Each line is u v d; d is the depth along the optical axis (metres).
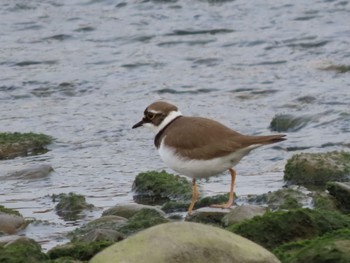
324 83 19.69
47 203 13.21
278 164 14.97
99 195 13.61
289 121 17.16
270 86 19.89
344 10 24.62
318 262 8.56
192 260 8.03
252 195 12.75
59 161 15.91
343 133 16.38
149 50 23.09
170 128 12.03
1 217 11.80
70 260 9.11
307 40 22.67
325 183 13.41
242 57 22.09
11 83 21.08
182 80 20.80
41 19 25.75
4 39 24.38
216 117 18.14
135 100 19.73
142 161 15.81
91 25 25.09
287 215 9.97
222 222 11.17
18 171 14.93
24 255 9.26
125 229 10.91
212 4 26.11
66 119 18.70
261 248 8.30
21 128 18.25
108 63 22.28
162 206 12.58
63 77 21.38
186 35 23.98
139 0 26.66
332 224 10.03
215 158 11.55
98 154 16.39
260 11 25.22
